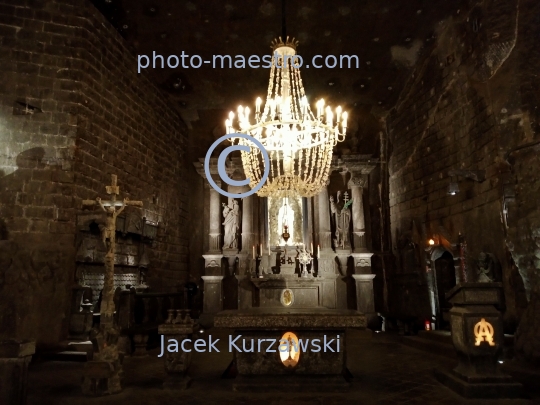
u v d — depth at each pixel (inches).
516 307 319.9
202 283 569.6
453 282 444.1
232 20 429.1
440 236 436.1
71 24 364.5
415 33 446.3
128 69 441.7
